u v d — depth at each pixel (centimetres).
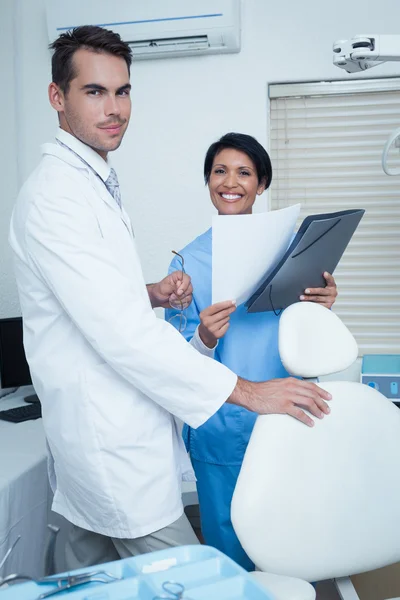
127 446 146
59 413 149
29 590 96
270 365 199
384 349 300
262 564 137
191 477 165
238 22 276
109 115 149
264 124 287
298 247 162
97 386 145
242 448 198
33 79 297
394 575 213
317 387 148
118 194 161
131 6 272
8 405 269
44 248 140
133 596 92
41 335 149
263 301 177
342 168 298
